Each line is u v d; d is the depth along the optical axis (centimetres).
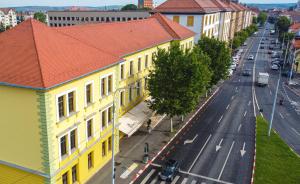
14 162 2844
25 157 2762
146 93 5284
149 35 5431
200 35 8238
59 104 2714
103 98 3425
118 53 4050
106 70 3397
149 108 4600
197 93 4344
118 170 3575
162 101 4344
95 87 3225
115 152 3919
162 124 5050
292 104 6431
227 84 8019
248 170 3647
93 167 3438
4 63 2639
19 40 2786
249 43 16250
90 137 3309
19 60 2614
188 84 4216
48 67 2572
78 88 2923
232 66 9612
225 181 3409
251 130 4903
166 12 8388
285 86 7962
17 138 2730
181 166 3712
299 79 8744
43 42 2795
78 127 3017
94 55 3297
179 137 4553
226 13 12031
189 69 4216
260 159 3881
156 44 5262
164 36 5847
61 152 2855
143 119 4550
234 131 4841
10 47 2759
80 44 3281
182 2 8494
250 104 6328
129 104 4647
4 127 2755
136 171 3569
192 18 8200
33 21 2944
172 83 4253
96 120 3350
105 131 3600
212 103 6334
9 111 2666
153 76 4406
